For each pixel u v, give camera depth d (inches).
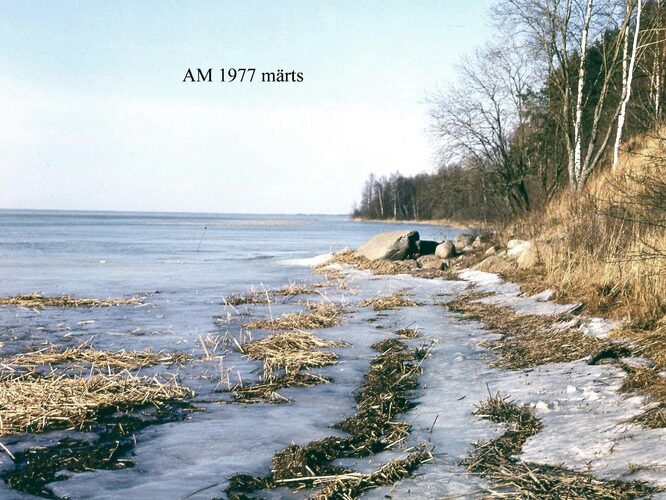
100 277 958.4
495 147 1223.5
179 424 276.4
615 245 489.7
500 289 645.3
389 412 288.5
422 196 1362.0
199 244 1969.7
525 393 301.0
